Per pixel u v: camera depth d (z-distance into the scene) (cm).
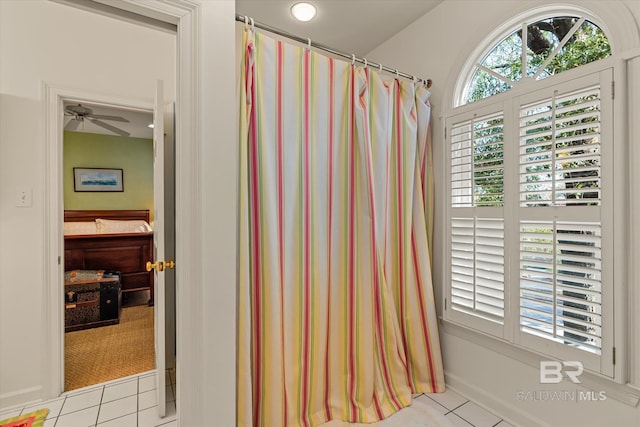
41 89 197
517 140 167
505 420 173
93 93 216
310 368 167
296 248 164
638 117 127
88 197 459
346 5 209
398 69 244
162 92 179
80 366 243
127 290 411
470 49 193
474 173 191
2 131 187
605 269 134
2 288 188
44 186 197
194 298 120
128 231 441
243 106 144
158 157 179
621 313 129
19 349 192
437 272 216
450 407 185
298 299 164
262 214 150
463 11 197
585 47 149
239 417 137
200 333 120
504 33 183
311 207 170
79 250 383
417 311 204
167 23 123
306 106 167
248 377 139
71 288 324
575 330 144
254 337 150
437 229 216
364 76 187
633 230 129
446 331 209
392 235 203
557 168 150
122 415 184
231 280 127
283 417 150
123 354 264
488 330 181
